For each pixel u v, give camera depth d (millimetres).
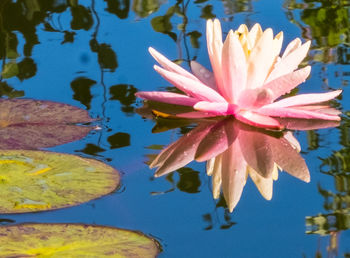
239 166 1035
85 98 1132
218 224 974
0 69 1188
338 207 989
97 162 1028
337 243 955
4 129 1069
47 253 933
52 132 1071
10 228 955
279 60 1131
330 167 1032
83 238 948
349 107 1112
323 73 1164
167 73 1097
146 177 1020
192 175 1024
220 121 1103
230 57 1079
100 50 1229
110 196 995
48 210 976
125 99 1133
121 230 958
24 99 1122
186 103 1113
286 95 1125
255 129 1086
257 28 1125
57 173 1011
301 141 1065
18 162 1020
